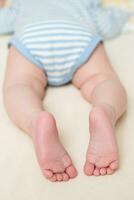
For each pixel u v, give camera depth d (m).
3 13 0.88
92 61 0.71
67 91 0.74
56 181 0.55
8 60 0.73
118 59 0.82
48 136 0.54
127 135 0.62
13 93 0.65
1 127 0.66
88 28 0.74
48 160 0.54
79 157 0.59
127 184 0.54
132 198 0.52
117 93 0.64
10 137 0.64
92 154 0.55
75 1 0.81
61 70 0.72
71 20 0.73
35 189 0.54
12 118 0.64
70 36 0.71
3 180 0.56
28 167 0.58
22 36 0.72
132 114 0.67
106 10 0.90
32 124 0.59
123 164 0.57
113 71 0.72
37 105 0.63
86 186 0.54
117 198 0.52
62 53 0.70
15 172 0.57
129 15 0.94
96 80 0.70
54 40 0.70
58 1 0.80
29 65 0.71
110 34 0.88
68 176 0.55
